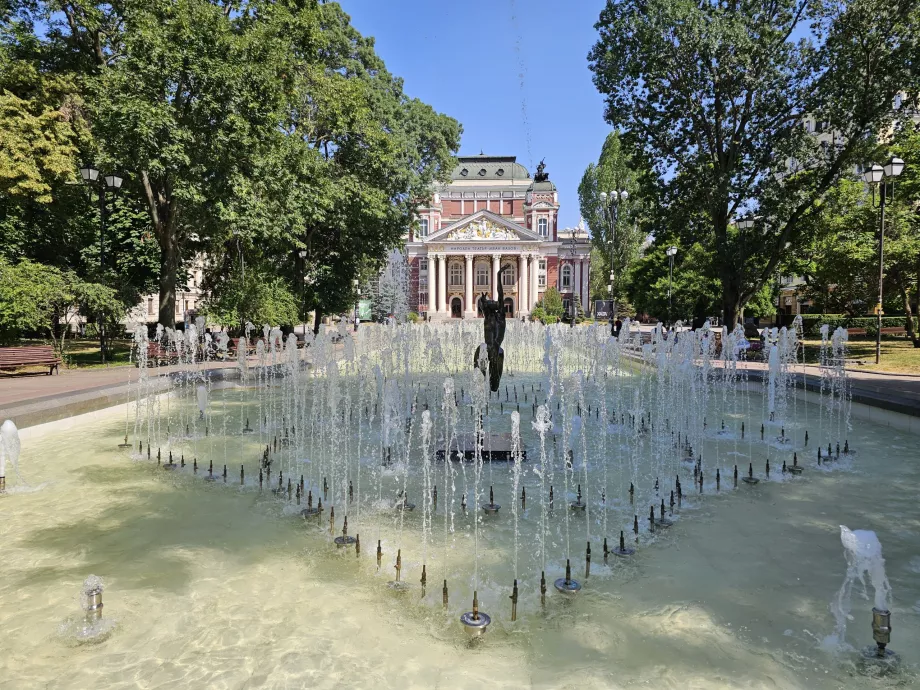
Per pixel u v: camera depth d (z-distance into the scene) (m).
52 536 4.89
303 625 3.51
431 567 4.30
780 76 17.33
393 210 25.27
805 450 7.74
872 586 3.96
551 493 5.87
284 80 18.91
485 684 2.94
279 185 17.56
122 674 3.01
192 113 15.80
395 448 8.04
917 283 20.89
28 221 22.19
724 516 5.33
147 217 27.16
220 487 6.27
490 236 70.62
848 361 17.22
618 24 18.30
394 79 29.52
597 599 3.80
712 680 2.96
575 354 18.97
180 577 4.14
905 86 16.20
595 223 45.75
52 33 17.56
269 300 20.73
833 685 2.92
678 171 19.42
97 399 9.98
